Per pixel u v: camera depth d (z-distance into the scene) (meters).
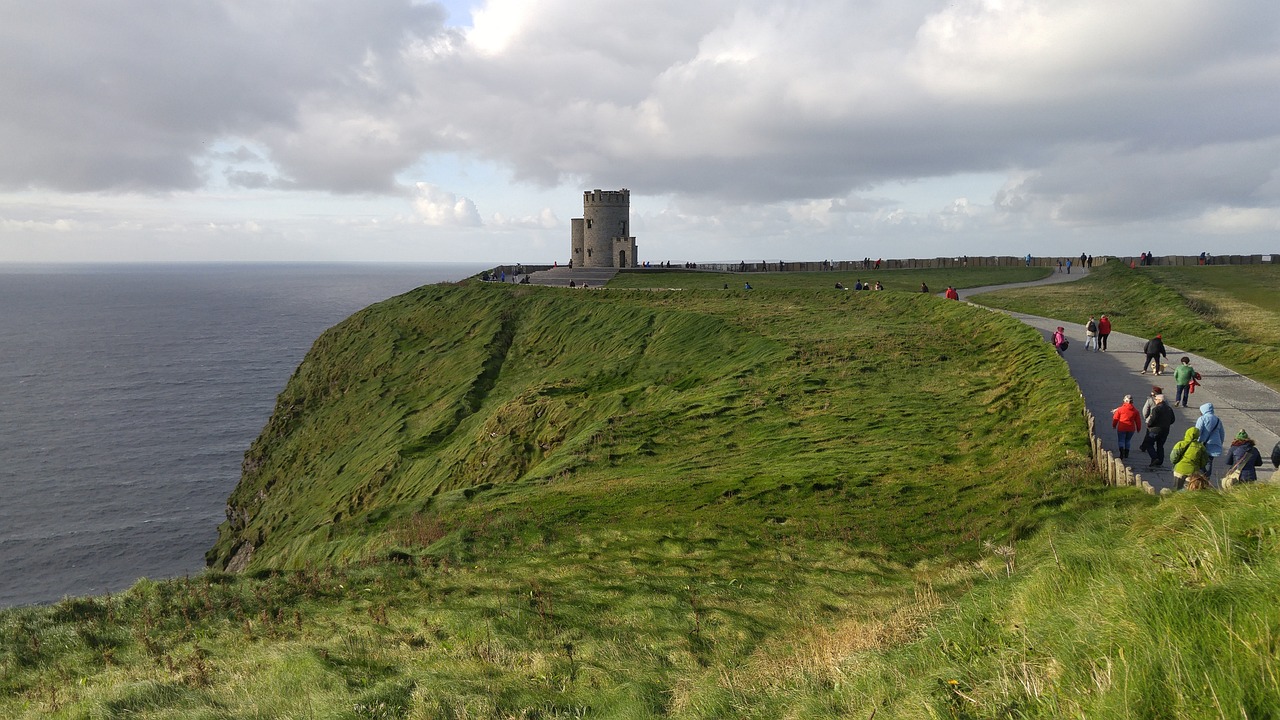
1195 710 5.16
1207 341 40.78
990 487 20.73
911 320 50.62
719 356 47.59
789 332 49.66
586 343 61.56
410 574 18.67
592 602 16.00
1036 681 6.45
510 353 67.69
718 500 23.14
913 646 8.76
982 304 61.28
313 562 28.83
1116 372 32.31
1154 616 6.08
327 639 14.35
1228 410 25.70
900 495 21.55
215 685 11.92
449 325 78.62
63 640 14.54
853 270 101.88
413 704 10.32
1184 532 7.84
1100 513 15.48
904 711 7.03
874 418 30.33
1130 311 54.72
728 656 12.81
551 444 40.66
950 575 15.39
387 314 87.81
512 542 21.36
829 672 9.21
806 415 32.28
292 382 83.31
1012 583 9.95
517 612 15.33
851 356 40.84
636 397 42.34
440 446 50.75
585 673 12.00
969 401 31.20
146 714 10.50
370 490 47.53
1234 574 6.46
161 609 16.17
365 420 63.34
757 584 16.56
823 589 16.02
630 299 72.06
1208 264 86.81
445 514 27.59
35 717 10.87
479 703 10.20
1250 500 8.12
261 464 71.00
